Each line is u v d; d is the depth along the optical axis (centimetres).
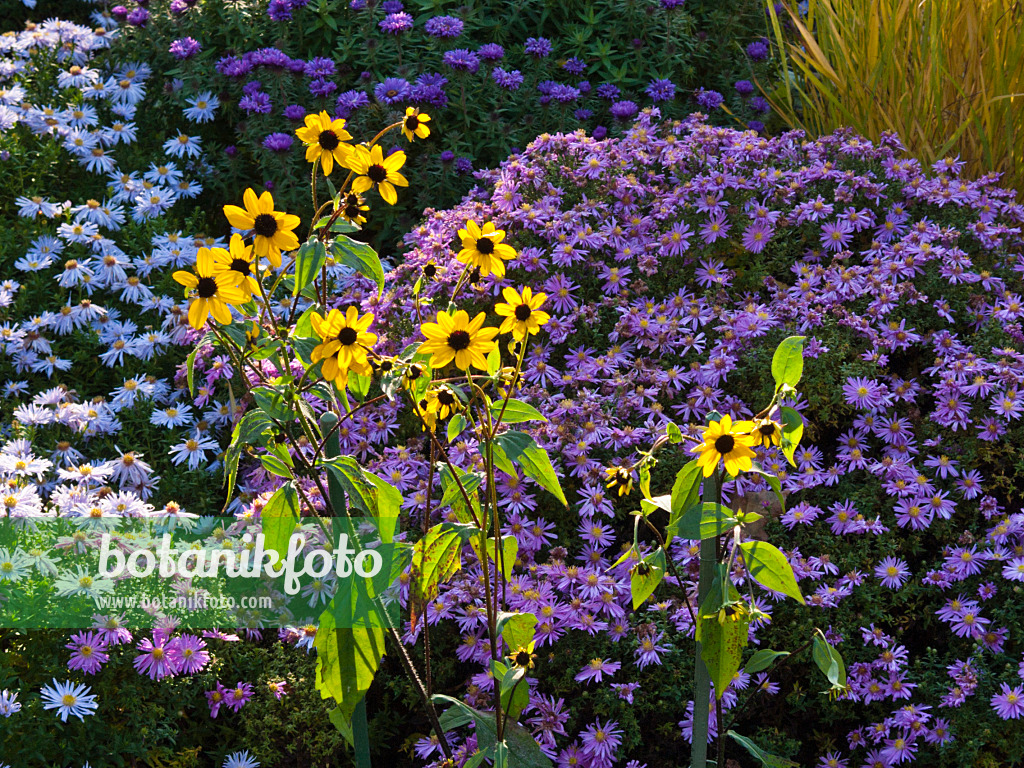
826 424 328
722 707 272
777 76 605
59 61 564
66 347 434
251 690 293
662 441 206
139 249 467
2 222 459
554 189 376
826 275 346
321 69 526
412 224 498
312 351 184
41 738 254
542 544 308
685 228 361
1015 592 288
